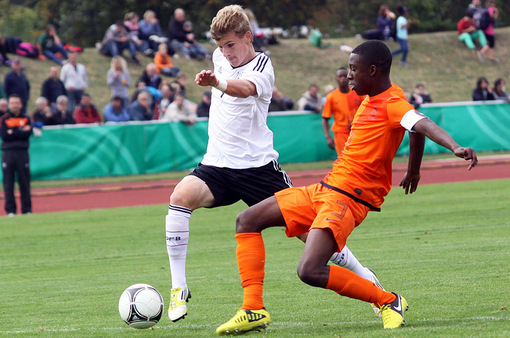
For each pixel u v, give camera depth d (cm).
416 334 1204
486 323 1282
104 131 5700
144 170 5816
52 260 2544
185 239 1458
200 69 8144
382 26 9250
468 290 1636
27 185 4100
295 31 11125
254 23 8462
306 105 6269
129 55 8181
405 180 1372
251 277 1344
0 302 1834
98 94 7644
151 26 8194
